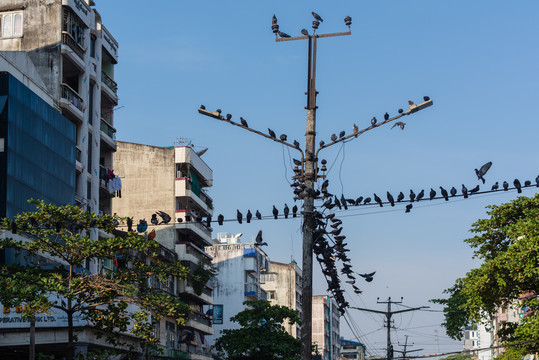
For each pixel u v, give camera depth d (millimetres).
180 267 25000
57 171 38469
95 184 44469
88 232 24531
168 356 53062
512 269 29406
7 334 31250
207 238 67750
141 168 62875
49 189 37406
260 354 57219
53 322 32406
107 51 48312
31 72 39875
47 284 22328
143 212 62156
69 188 39812
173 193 62219
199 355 62625
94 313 24312
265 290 97750
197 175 67062
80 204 42156
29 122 35688
